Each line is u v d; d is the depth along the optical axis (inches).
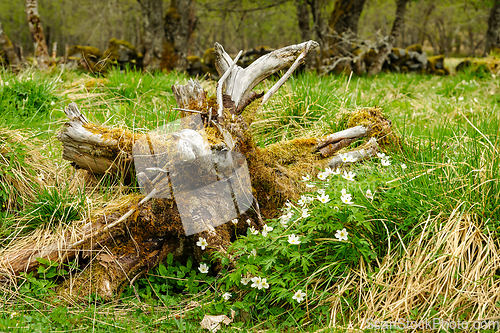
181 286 105.7
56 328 87.4
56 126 166.9
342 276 97.3
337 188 108.0
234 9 540.7
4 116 155.4
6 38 348.2
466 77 327.9
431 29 1250.6
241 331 89.2
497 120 165.0
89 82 217.5
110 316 93.4
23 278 99.9
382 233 101.9
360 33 882.8
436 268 93.6
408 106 231.3
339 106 180.9
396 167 122.3
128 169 120.3
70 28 1024.9
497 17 606.5
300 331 88.6
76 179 131.0
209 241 104.1
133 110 174.2
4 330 81.0
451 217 98.3
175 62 430.3
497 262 93.4
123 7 738.8
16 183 123.0
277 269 95.6
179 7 426.0
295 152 125.1
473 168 106.7
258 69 131.3
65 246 103.5
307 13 451.5
